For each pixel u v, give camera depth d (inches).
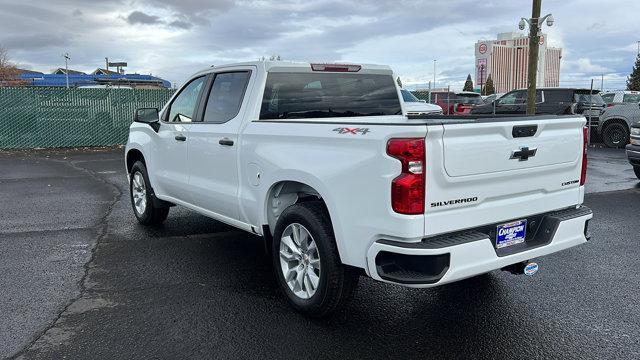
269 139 171.9
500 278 198.7
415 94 1019.9
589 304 175.0
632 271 206.7
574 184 168.6
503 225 149.0
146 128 257.9
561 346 146.9
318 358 140.4
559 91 732.0
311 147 155.8
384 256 137.4
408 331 155.9
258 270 207.8
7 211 311.7
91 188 391.9
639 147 406.9
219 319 163.2
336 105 206.7
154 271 206.4
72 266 211.6
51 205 329.1
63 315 165.8
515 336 152.9
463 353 143.3
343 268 152.0
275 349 144.9
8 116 679.7
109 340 149.7
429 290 187.3
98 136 720.3
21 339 150.1
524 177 151.4
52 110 696.4
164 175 243.0
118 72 1802.4
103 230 267.1
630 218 295.3
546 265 213.6
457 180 135.1
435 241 133.9
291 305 168.6
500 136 143.3
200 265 213.6
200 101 218.4
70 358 140.0
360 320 163.0
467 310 170.6
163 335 152.9
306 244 162.6
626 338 151.1
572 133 164.4
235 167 189.9
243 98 192.2
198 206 221.8
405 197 129.1
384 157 132.4
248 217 187.2
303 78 198.1
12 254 226.8
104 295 182.1
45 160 577.6
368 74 215.5
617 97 941.2
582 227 165.3
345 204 143.4
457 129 133.2
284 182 169.3
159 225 275.7
